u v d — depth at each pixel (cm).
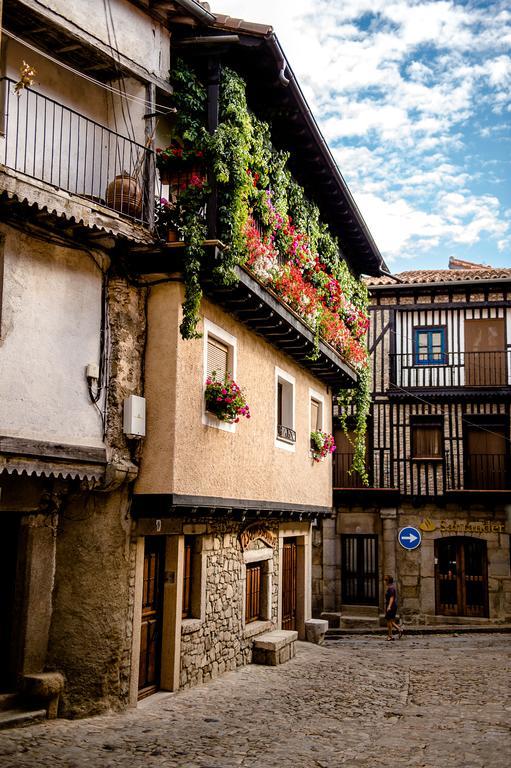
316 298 1310
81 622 831
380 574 2291
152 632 940
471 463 2300
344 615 2286
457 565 2289
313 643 1563
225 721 845
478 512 2270
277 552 1400
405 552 2289
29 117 836
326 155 1310
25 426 750
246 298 1002
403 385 2342
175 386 891
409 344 2361
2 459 722
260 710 914
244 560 1209
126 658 855
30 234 772
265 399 1223
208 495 973
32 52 843
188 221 883
